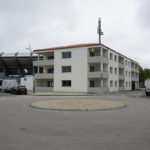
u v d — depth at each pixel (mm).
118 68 41062
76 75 32969
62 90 34281
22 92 26859
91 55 34906
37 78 37312
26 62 53938
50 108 11031
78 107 11461
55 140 4984
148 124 7055
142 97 22594
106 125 6867
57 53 35312
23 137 5250
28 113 9664
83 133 5719
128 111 10523
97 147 4422
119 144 4648
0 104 13852
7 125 6812
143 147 4430
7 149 4250
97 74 31016
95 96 23891
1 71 61125
